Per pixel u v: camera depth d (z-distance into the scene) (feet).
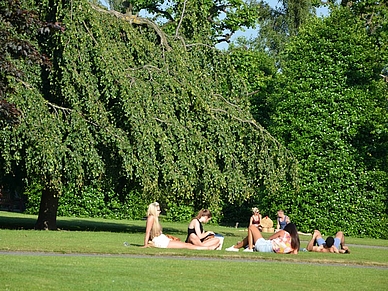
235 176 97.60
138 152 86.94
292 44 134.82
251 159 101.65
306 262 61.05
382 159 129.90
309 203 129.29
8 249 57.31
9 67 66.80
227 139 96.94
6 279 39.37
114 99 88.38
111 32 93.86
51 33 84.94
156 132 88.63
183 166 90.68
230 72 104.78
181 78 95.86
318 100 129.70
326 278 48.26
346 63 129.90
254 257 60.95
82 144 85.51
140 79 91.56
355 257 67.21
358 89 129.59
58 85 87.30
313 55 131.23
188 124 93.40
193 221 67.00
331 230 128.16
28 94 81.76
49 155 81.51
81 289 37.78
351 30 131.13
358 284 46.06
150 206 65.67
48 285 38.40
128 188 96.43
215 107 99.25
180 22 104.68
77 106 85.87
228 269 50.11
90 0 96.58
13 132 79.97
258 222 108.47
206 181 93.50
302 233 127.95
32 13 71.92
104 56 87.35
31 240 67.15
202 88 99.66
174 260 55.11
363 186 128.67
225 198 100.73
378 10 150.00
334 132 128.36
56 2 86.63
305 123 129.49
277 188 103.60
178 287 40.19
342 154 128.36
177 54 97.71
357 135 128.88
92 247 61.46
